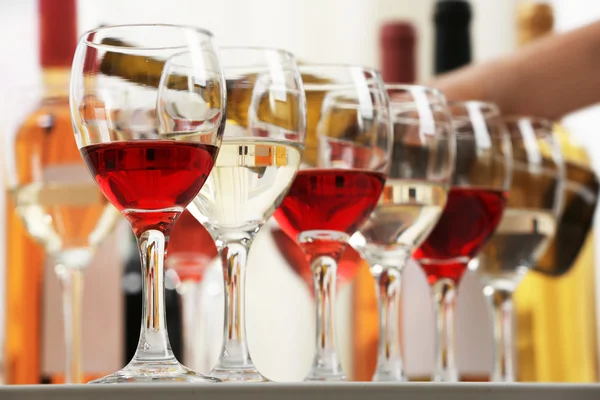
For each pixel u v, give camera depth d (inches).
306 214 44.2
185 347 59.1
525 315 62.8
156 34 40.6
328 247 44.6
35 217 53.9
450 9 64.5
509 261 54.0
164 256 41.1
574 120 83.9
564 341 62.9
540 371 62.6
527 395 37.8
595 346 63.7
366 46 87.8
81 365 58.1
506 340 53.8
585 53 59.5
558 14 86.2
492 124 50.5
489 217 50.1
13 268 58.7
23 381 58.0
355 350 64.2
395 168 46.7
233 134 42.0
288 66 42.6
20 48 81.2
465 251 50.2
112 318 58.5
